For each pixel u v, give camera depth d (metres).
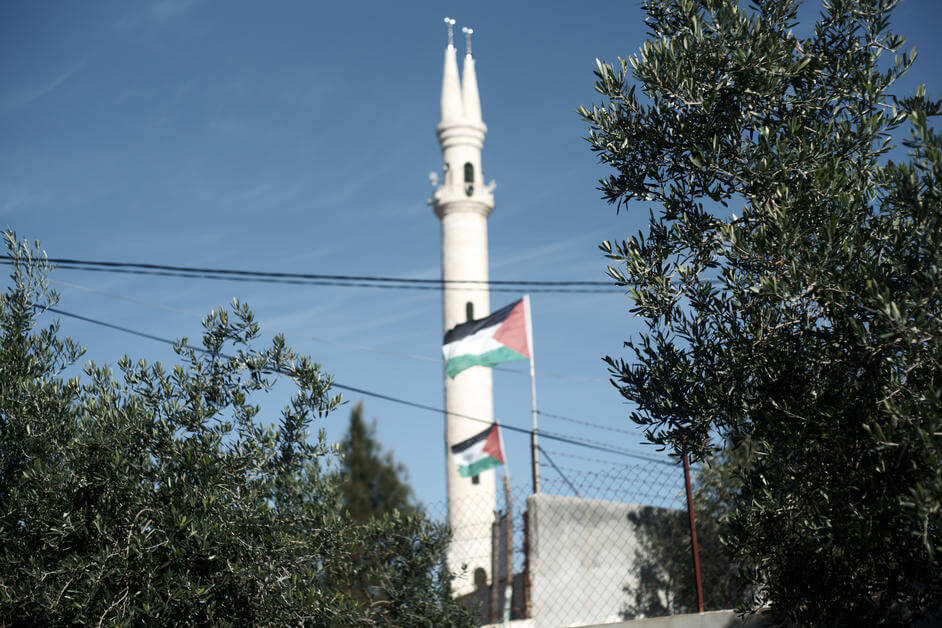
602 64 9.85
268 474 12.49
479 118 64.31
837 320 8.69
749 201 9.17
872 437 7.88
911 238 8.47
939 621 10.52
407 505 46.81
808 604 9.31
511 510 18.09
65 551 11.06
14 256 12.93
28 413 11.61
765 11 9.50
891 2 9.31
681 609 18.58
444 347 28.47
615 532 19.11
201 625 11.14
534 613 17.73
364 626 14.07
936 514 7.42
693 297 9.41
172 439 11.64
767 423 8.97
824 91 9.47
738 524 9.58
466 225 61.78
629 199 9.87
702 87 9.22
